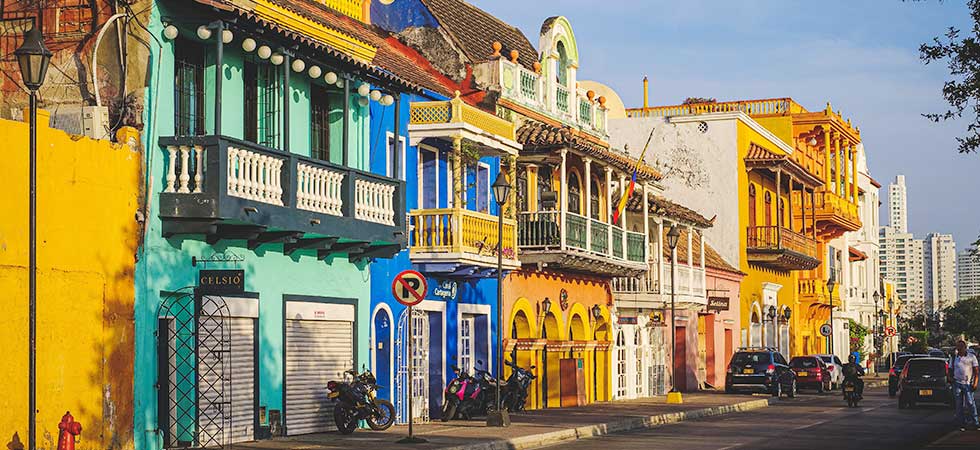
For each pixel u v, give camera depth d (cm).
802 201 6178
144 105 2022
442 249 2838
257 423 2280
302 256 2441
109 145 1956
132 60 2033
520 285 3438
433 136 2842
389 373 2773
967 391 2825
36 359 1741
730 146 5547
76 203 1878
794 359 5238
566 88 3803
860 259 8069
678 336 4841
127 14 2039
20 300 1759
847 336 7631
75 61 2072
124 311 1973
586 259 3500
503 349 3328
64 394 1842
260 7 2298
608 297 4106
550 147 3341
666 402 3959
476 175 3186
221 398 2175
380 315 2762
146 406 2016
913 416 3553
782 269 6159
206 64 2197
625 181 4053
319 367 2500
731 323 5362
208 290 2092
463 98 3312
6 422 1728
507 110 3375
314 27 2480
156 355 2044
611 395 4081
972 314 14900
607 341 4000
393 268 2798
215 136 2034
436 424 2811
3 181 1736
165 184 2053
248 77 2327
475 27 3712
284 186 2214
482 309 3212
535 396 3516
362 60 2645
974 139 1941
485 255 2956
